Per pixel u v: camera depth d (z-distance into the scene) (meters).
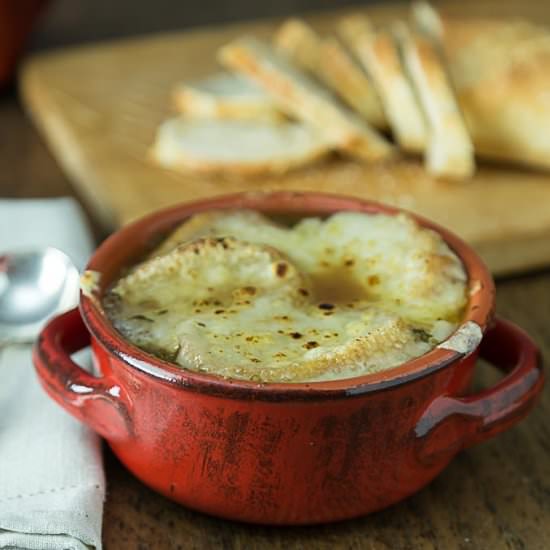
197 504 0.89
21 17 1.28
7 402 0.95
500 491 0.92
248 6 1.52
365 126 1.21
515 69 1.18
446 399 0.88
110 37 1.45
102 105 1.26
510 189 1.16
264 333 0.89
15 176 1.20
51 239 1.06
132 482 0.92
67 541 0.88
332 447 0.87
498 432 0.90
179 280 0.91
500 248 1.10
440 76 1.16
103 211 1.15
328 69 1.23
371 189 1.16
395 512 0.91
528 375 0.90
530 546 0.90
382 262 0.92
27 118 1.29
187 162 1.17
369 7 1.43
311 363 0.87
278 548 0.90
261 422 0.86
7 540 0.88
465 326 0.88
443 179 1.17
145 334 0.89
